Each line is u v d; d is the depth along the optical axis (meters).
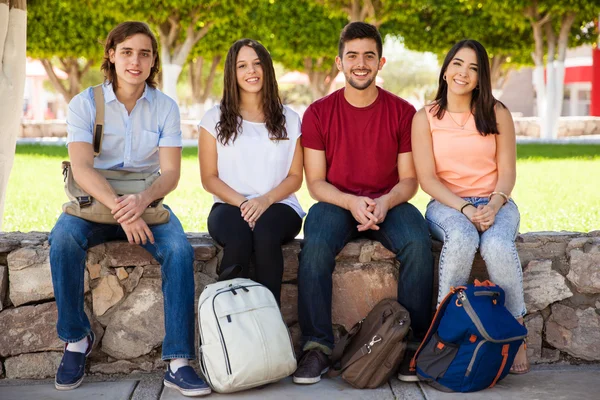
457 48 3.40
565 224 5.60
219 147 3.47
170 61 16.22
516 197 7.18
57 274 3.06
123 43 3.19
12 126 3.98
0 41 3.84
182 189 7.63
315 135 3.52
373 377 3.07
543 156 11.73
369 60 3.39
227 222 3.26
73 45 18.72
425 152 3.45
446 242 3.18
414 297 3.24
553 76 17.47
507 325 2.97
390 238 3.28
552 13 16.75
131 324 3.37
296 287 3.48
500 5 16.12
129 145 3.29
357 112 3.49
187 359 3.08
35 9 18.20
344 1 15.73
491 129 3.40
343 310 3.48
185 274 3.10
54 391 3.12
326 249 3.21
